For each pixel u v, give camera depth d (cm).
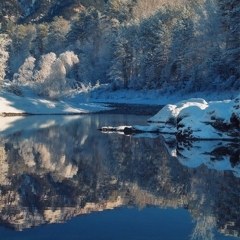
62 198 966
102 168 1361
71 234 713
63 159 1545
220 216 827
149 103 5859
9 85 4747
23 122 3250
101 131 2617
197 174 1260
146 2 9994
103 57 8688
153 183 1130
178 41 6128
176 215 836
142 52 7425
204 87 5244
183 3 9225
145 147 1891
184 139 2169
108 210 869
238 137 2100
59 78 4822
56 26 11812
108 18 10088
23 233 715
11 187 1073
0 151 1741
